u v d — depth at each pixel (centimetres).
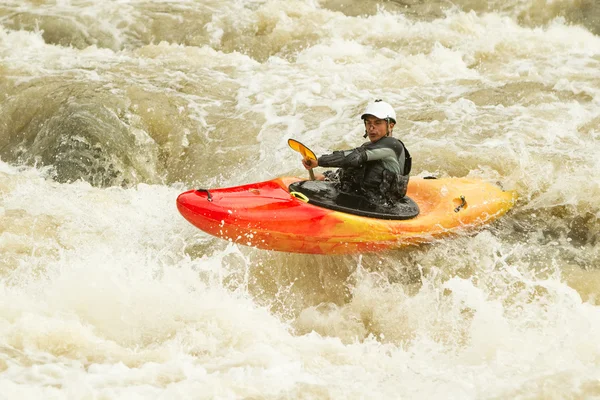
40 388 1446
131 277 2127
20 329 1695
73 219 2688
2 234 2469
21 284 2120
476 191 2630
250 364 1666
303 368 1688
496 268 2402
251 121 3575
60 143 3291
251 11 5509
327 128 3469
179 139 3469
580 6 5438
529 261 2462
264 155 3294
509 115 3481
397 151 2258
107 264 2241
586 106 3538
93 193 3016
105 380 1523
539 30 5244
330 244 2236
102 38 5197
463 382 1598
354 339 2125
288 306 2272
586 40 5031
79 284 1992
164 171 3359
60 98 3656
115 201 2944
